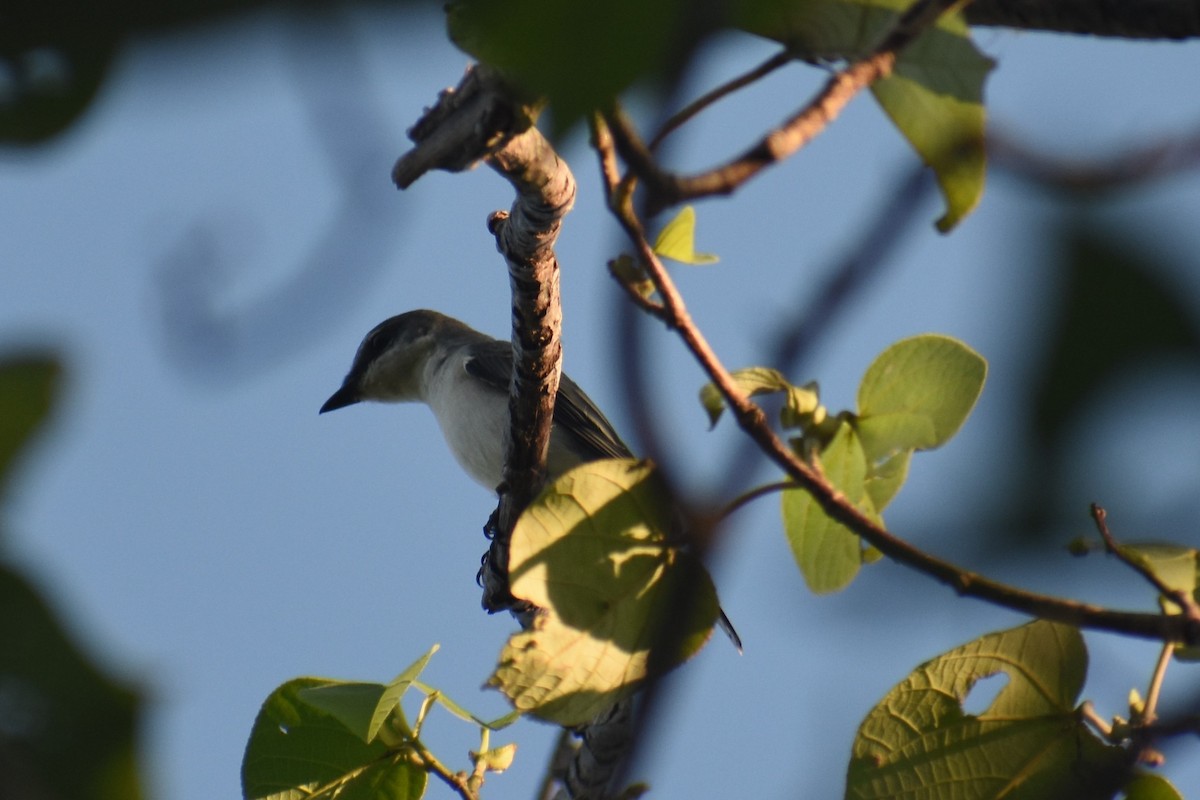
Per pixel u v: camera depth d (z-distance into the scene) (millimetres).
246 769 7660
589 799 8242
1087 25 6234
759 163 4352
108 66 2305
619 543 6301
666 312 5688
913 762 6922
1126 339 1909
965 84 5273
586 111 2254
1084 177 2504
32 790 2611
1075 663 6805
